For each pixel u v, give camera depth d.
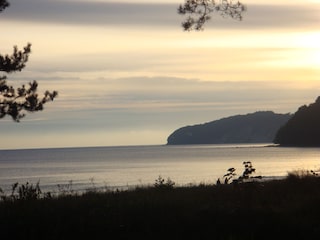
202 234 12.69
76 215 13.95
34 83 18.41
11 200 15.95
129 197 17.78
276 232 12.98
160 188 21.64
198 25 18.41
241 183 17.64
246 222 13.62
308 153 164.38
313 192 18.55
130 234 12.68
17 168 126.62
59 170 109.81
